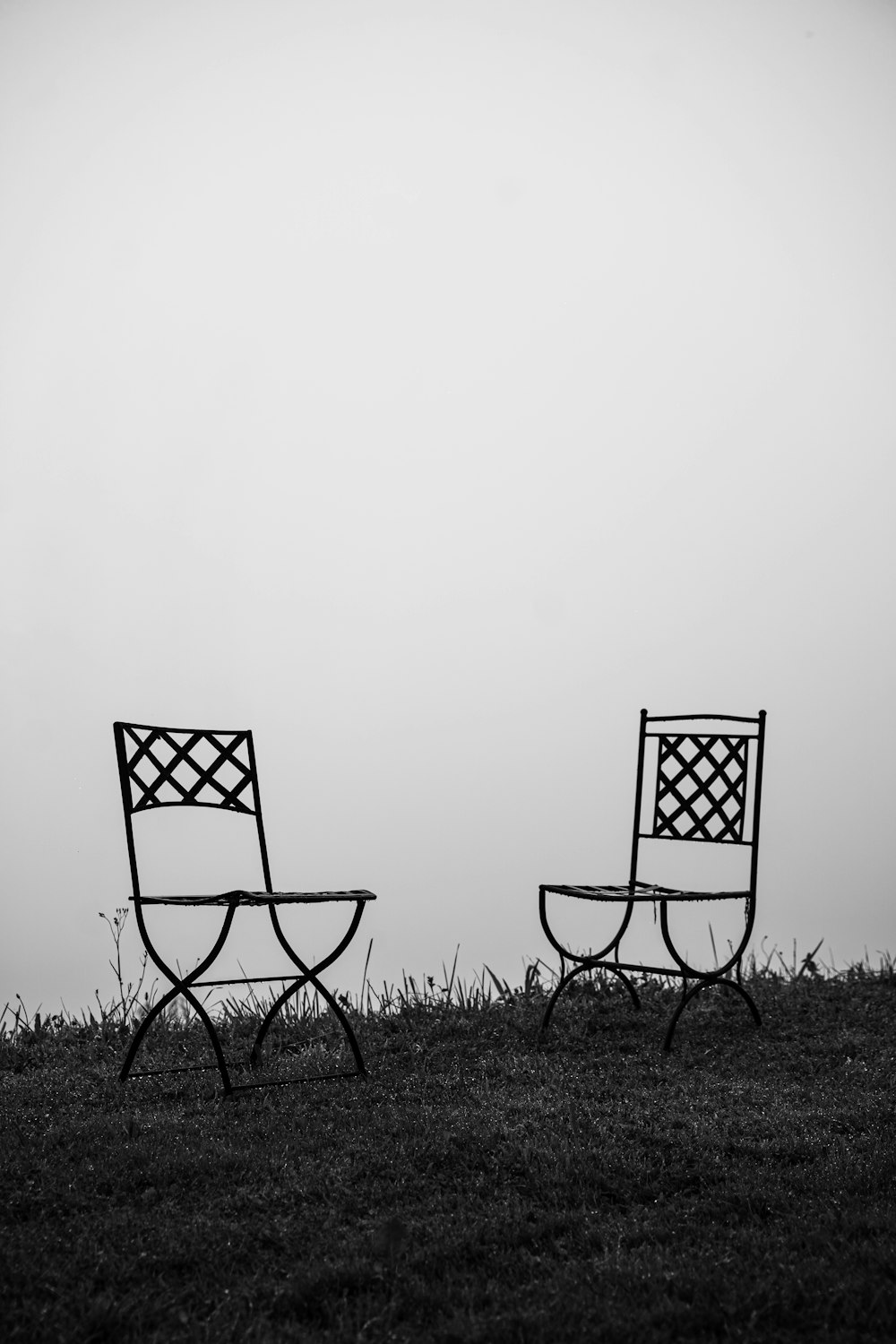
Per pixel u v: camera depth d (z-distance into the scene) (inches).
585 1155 120.0
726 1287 91.8
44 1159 116.8
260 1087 145.9
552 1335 85.4
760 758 187.0
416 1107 136.6
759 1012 192.7
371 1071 155.3
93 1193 108.5
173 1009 200.1
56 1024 191.2
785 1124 132.7
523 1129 128.0
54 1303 89.0
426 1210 107.0
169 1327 86.4
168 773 156.7
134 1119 130.3
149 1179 112.3
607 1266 95.7
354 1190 111.3
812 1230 102.4
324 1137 125.0
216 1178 112.4
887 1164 118.3
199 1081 149.4
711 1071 159.0
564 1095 143.4
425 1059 162.9
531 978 217.6
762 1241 100.3
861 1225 103.1
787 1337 85.6
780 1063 163.2
